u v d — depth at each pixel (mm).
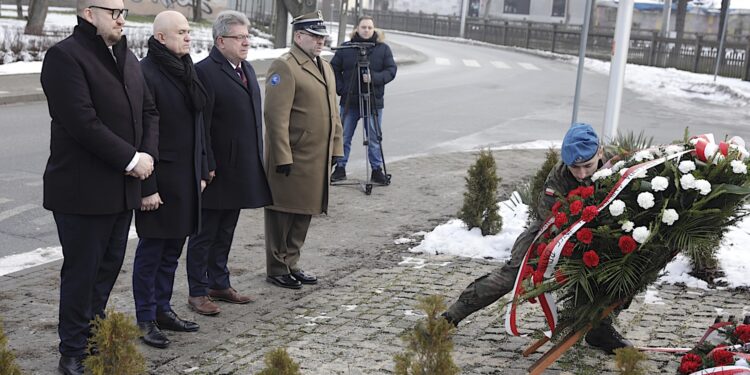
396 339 5199
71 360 4574
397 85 22750
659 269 4438
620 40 9453
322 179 6324
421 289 6234
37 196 9031
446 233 7641
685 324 5418
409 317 5605
